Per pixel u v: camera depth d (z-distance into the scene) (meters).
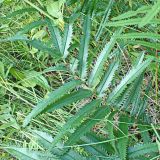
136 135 0.40
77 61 0.34
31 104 0.43
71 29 0.36
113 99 0.33
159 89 0.42
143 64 0.32
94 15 0.42
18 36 0.36
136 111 0.34
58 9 0.38
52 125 0.42
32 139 0.40
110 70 0.33
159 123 0.40
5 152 0.42
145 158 0.31
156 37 0.29
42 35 0.46
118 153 0.31
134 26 0.43
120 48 0.38
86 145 0.32
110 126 0.31
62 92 0.31
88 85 0.33
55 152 0.32
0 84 0.43
